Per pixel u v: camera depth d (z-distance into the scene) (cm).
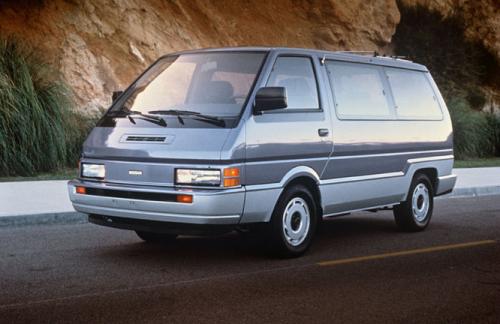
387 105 1009
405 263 858
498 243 998
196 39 2319
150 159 802
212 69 875
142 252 886
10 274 762
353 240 1010
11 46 1703
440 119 1123
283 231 841
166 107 859
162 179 794
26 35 1925
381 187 984
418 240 1014
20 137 1577
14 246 905
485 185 1616
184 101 864
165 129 816
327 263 846
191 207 767
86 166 855
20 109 1582
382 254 909
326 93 903
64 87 1730
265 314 634
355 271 809
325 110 895
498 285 755
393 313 646
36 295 681
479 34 3262
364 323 614
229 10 2478
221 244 947
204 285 729
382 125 984
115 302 661
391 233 1073
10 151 1562
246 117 801
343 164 916
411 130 1045
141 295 687
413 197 1071
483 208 1360
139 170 808
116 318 613
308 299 685
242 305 660
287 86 860
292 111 854
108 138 845
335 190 906
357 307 662
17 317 612
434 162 1098
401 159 1023
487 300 694
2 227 1034
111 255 864
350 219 1216
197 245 938
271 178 818
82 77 1969
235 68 859
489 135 2534
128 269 793
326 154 888
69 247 907
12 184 1396
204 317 621
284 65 867
